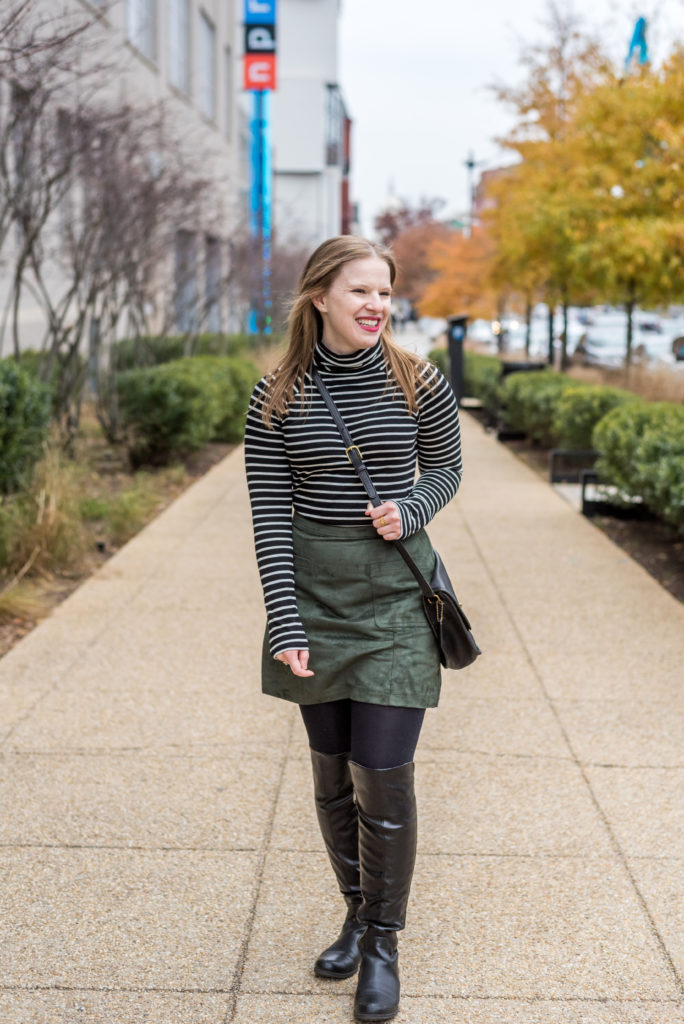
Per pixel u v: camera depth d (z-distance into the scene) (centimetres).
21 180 995
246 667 530
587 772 411
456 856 347
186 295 2169
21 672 520
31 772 406
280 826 366
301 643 258
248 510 956
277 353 278
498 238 2059
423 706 266
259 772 409
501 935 304
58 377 1184
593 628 599
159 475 1106
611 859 346
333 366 265
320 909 317
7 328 1420
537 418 1322
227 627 597
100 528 862
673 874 337
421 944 299
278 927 307
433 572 271
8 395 746
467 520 923
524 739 443
